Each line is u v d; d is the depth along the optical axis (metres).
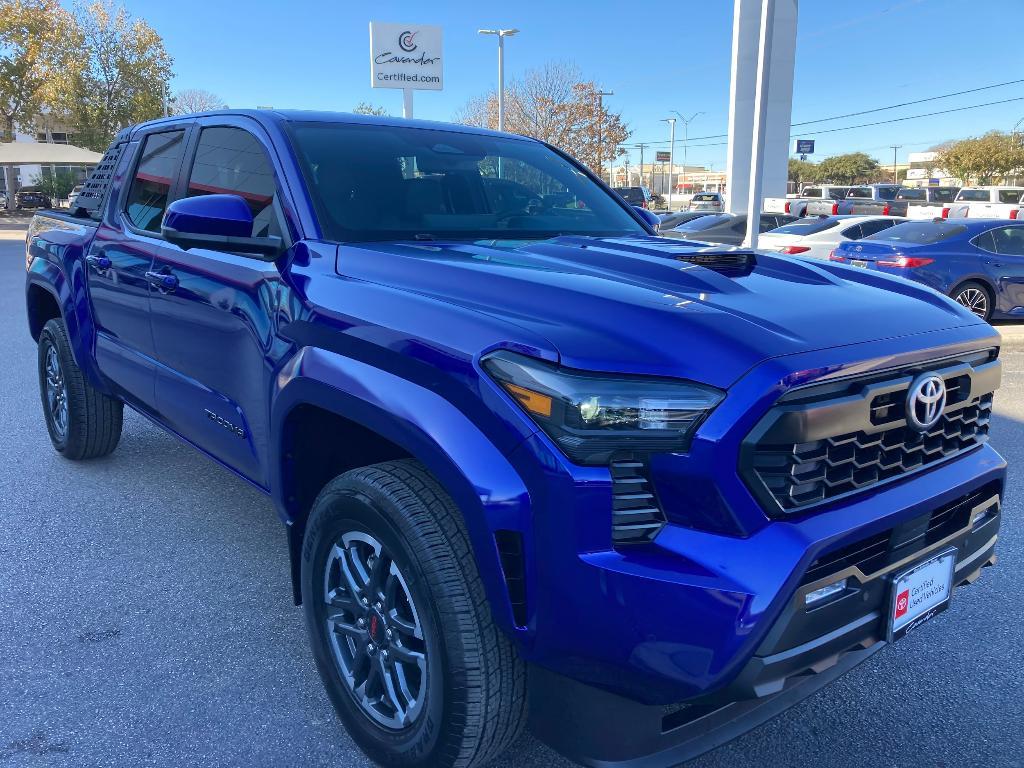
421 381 2.01
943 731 2.55
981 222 10.76
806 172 93.06
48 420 5.02
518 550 1.83
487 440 1.86
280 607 3.29
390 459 2.45
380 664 2.22
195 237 2.66
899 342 2.03
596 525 1.76
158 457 5.07
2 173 58.88
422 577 1.98
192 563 3.66
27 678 2.77
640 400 1.76
